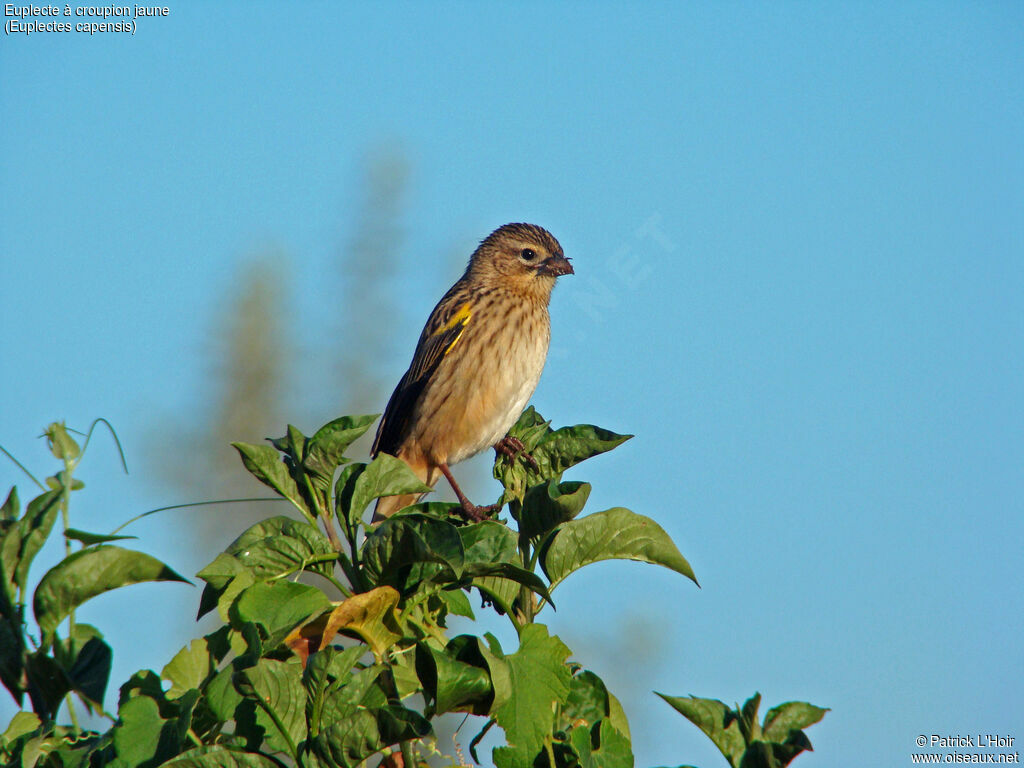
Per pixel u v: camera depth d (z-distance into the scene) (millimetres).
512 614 6238
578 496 5941
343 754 5113
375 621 5645
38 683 5516
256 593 5609
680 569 6277
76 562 5371
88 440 5730
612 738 5836
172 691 5625
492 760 5363
